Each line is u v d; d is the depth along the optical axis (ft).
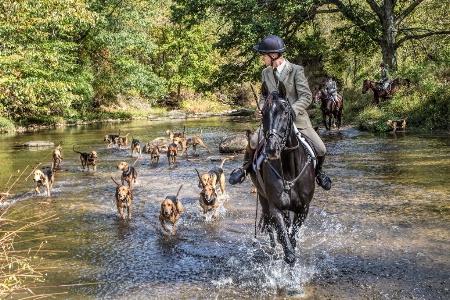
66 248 25.23
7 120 109.50
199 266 22.07
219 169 35.58
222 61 183.93
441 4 105.50
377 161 48.06
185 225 28.99
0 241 19.99
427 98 78.48
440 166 43.55
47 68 103.14
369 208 30.73
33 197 37.76
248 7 95.76
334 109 80.84
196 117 150.00
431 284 18.99
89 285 20.20
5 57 67.31
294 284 19.44
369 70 126.72
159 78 154.51
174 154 53.16
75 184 43.06
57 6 64.08
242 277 20.52
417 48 115.75
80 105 141.38
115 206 34.30
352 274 20.34
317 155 21.58
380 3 109.81
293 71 20.84
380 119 77.82
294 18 99.25
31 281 20.71
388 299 17.89
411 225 26.71
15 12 61.46
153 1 138.31
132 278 20.88
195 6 99.09
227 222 29.14
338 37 117.29
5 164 55.88
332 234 25.89
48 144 75.87
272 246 22.62
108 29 132.05
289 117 18.90
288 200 19.52
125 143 71.00
